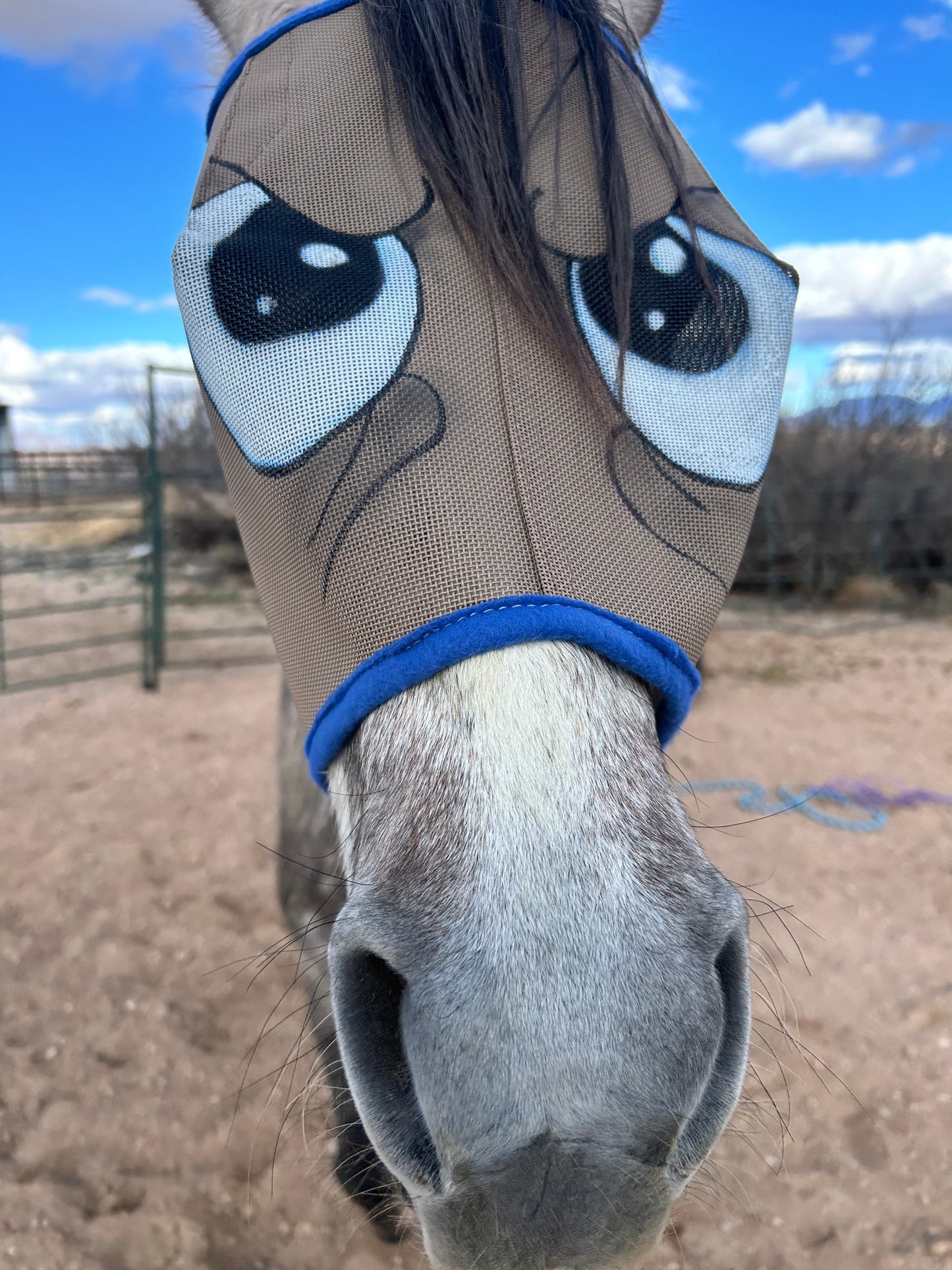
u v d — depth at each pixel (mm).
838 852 3279
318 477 817
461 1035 621
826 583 8078
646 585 837
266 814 3643
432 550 776
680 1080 637
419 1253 1688
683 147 1099
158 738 4574
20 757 4270
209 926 2818
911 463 8297
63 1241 1712
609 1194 628
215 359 878
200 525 9773
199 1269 1680
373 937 684
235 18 1442
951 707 5043
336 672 843
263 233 889
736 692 5352
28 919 2828
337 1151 1631
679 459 888
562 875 662
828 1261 1709
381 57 945
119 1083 2139
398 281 855
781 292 1020
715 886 737
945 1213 1808
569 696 757
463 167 872
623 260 875
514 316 858
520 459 806
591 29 982
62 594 8930
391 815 748
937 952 2691
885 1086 2137
